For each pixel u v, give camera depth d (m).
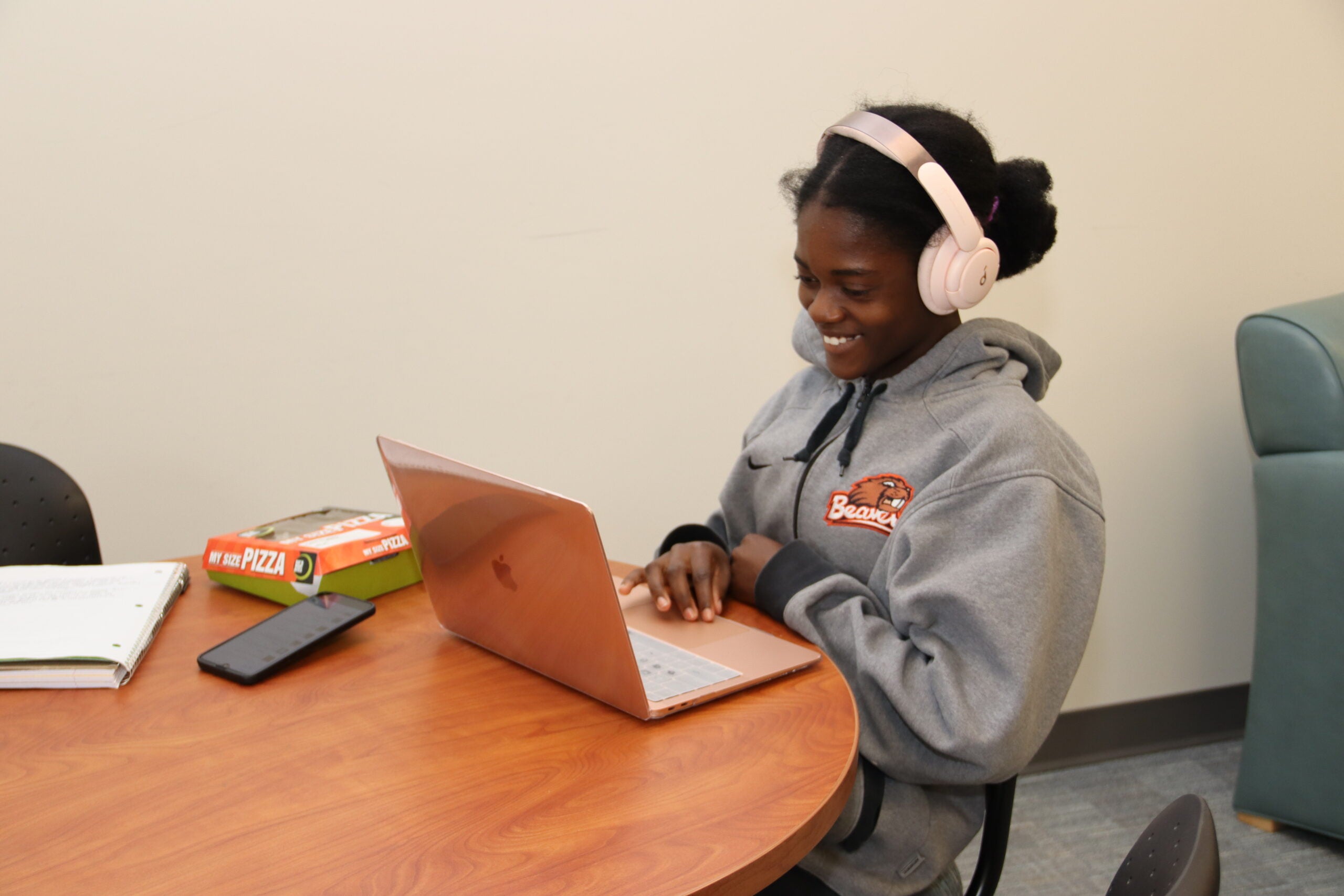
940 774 0.81
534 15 1.56
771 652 0.78
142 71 1.43
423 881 0.49
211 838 0.53
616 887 0.48
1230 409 2.03
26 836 0.53
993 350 0.95
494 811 0.55
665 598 0.89
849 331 0.90
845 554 0.96
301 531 1.01
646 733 0.65
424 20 1.52
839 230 0.85
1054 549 0.80
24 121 1.39
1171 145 1.90
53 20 1.38
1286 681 1.67
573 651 0.69
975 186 0.87
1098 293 1.91
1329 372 1.57
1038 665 0.77
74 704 0.71
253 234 1.51
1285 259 2.01
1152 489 2.01
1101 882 1.61
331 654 0.81
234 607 0.93
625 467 1.75
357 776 0.60
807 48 1.70
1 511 1.13
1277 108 1.95
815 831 0.55
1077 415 1.94
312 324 1.56
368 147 1.53
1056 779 1.97
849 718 0.67
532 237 1.63
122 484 1.51
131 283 1.47
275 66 1.48
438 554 0.77
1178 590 2.06
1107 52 1.84
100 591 0.89
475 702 0.71
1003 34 1.78
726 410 1.79
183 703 0.71
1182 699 2.10
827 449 1.02
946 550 0.83
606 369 1.71
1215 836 0.51
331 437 1.60
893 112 0.88
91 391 1.48
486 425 1.66
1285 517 1.64
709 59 1.65
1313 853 1.67
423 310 1.60
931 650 0.79
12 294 1.42
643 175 1.66
